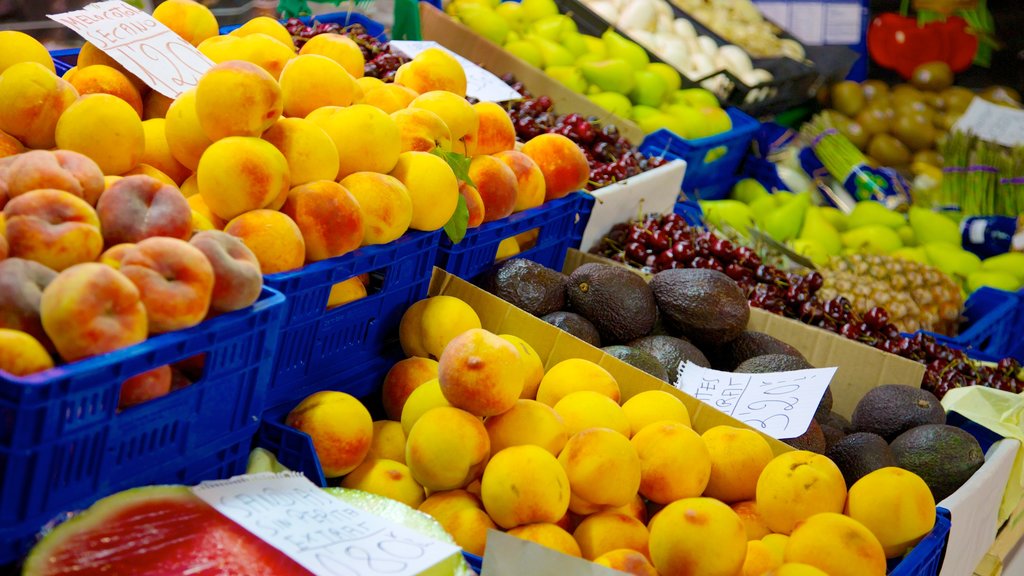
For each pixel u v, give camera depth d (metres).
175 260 1.17
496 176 2.10
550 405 1.74
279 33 2.20
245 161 1.48
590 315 2.20
